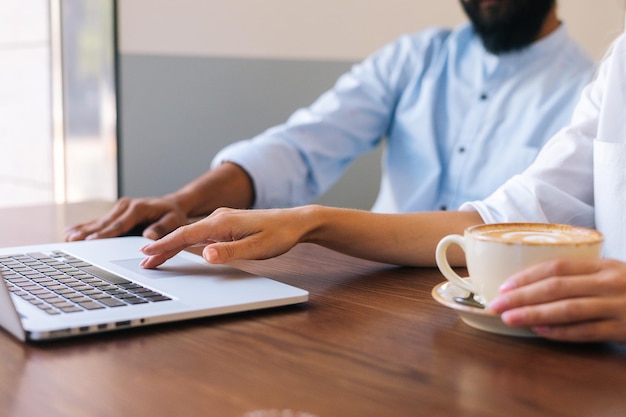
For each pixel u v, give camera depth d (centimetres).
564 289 62
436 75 199
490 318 66
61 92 251
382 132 207
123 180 236
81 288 76
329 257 101
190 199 140
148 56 234
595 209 100
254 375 57
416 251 94
